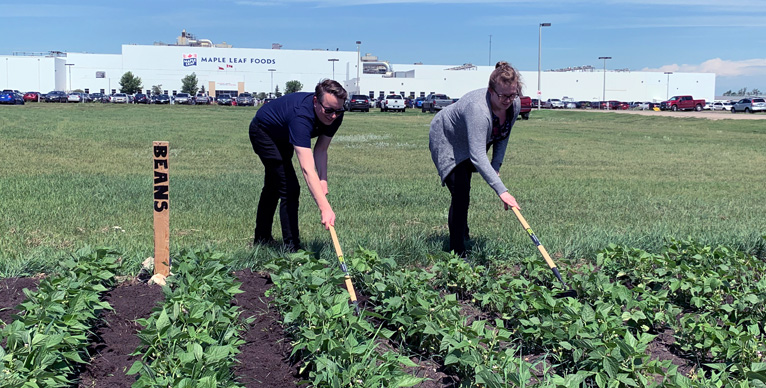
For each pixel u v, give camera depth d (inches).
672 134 1243.8
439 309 155.9
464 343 132.4
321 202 191.6
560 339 144.4
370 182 471.5
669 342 165.3
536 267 198.1
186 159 646.5
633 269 205.0
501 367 131.3
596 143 991.6
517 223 307.6
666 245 227.6
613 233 272.8
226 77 4028.1
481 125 210.1
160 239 191.2
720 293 188.1
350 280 177.2
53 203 339.0
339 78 4143.7
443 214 334.6
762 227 303.3
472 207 358.9
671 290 190.4
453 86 3951.8
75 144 768.3
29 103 2422.5
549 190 443.2
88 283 169.8
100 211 319.6
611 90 4188.0
